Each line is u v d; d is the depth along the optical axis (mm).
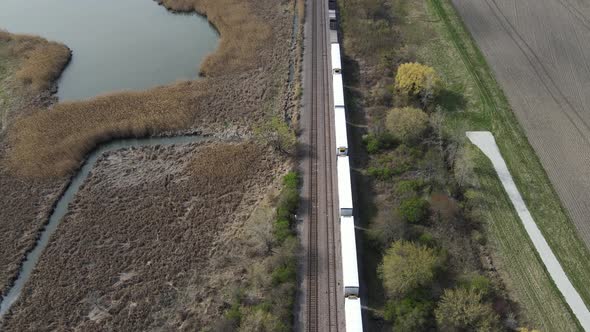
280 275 55562
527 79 83875
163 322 54062
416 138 72375
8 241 63438
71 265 60094
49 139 77250
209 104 83375
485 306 50719
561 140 72750
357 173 69062
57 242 62781
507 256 58500
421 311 50812
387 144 72250
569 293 54844
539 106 78562
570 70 85312
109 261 60281
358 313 50156
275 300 53625
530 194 65375
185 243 61750
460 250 58719
